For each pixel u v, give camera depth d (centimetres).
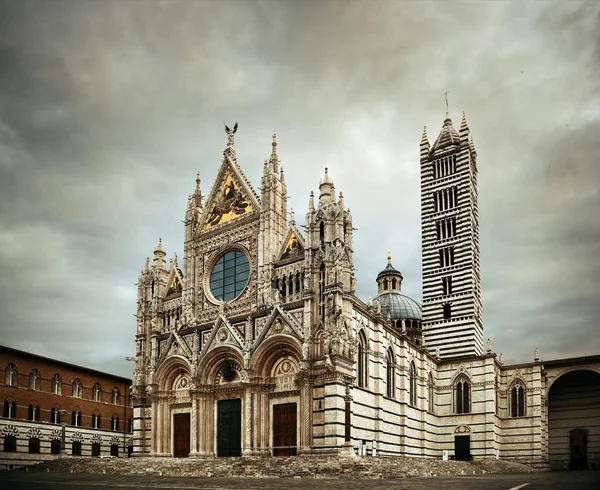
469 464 7644
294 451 6831
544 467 9369
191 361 7831
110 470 6769
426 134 11569
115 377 10656
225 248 8281
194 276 8512
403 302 12194
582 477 5697
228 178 8575
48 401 9231
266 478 5312
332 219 7056
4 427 8431
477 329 10375
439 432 9638
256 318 7481
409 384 8750
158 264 8875
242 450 7081
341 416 6481
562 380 10756
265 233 7769
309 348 6750
